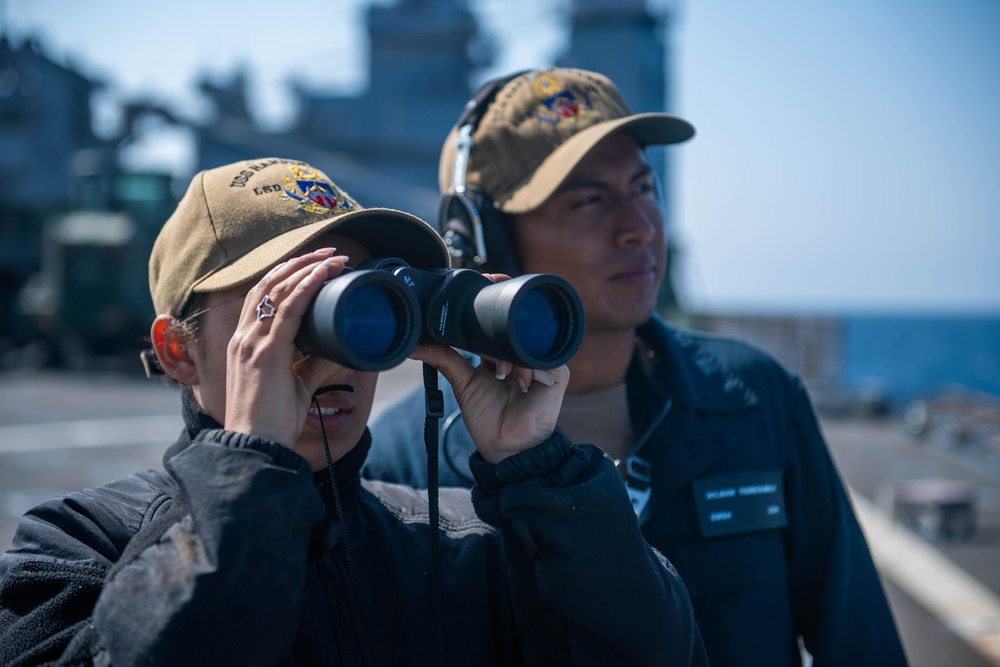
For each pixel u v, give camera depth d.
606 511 1.29
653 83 22.42
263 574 1.09
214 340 1.29
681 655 1.31
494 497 1.33
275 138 27.78
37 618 1.18
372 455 1.96
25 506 7.18
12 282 22.53
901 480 7.74
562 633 1.33
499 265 1.88
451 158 2.00
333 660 1.31
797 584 1.86
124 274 18.41
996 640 4.01
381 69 34.44
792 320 12.19
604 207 1.85
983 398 10.59
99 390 15.95
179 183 19.44
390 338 1.17
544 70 1.95
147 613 1.07
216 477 1.13
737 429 1.83
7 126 30.75
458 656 1.38
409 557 1.45
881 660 1.81
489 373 1.40
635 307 1.83
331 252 1.22
